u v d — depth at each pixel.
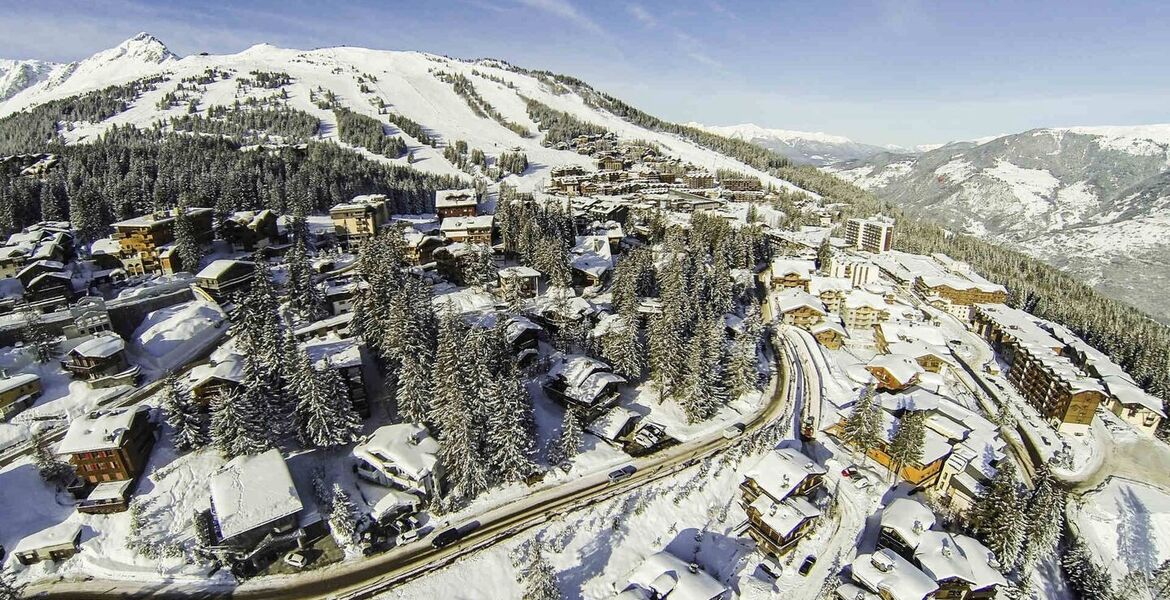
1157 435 84.19
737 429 75.69
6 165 146.25
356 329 79.06
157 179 139.50
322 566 50.84
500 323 75.94
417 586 49.19
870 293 119.56
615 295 100.81
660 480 64.44
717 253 125.56
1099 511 68.44
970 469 65.94
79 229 111.50
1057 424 84.62
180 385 66.12
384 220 145.38
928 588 48.16
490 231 126.81
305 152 194.25
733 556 56.59
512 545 53.91
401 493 57.75
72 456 53.91
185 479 57.28
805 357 99.25
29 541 50.59
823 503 63.03
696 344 76.81
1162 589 55.56
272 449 58.44
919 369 89.00
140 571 49.84
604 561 53.91
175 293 90.69
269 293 83.38
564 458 65.50
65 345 74.38
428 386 65.12
